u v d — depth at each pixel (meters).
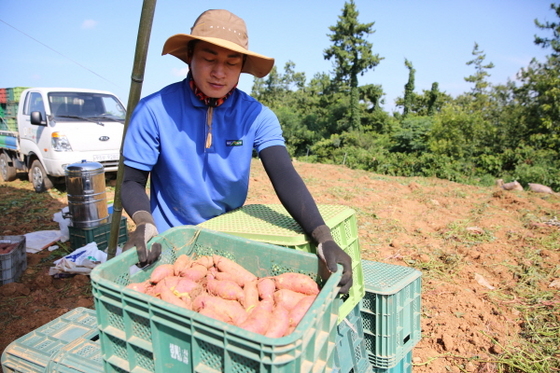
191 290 1.80
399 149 25.48
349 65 43.09
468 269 5.37
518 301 4.46
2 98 12.00
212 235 2.09
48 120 9.13
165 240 2.01
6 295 4.46
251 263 2.01
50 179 9.79
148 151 2.14
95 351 2.21
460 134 20.72
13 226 7.15
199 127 2.18
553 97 20.39
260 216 2.39
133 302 1.46
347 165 24.16
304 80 66.56
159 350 1.48
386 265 3.13
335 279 1.58
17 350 2.34
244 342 1.24
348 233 2.32
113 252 3.26
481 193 11.09
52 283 4.79
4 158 11.39
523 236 6.66
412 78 43.09
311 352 1.40
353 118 37.59
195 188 2.27
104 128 9.57
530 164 18.33
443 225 7.55
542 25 26.69
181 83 2.22
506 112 23.56
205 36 2.00
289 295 1.73
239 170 2.31
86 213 5.50
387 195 10.52
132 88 2.56
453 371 3.34
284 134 41.41
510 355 3.45
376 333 2.67
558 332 3.75
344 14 43.16
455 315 4.17
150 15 2.41
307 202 2.01
